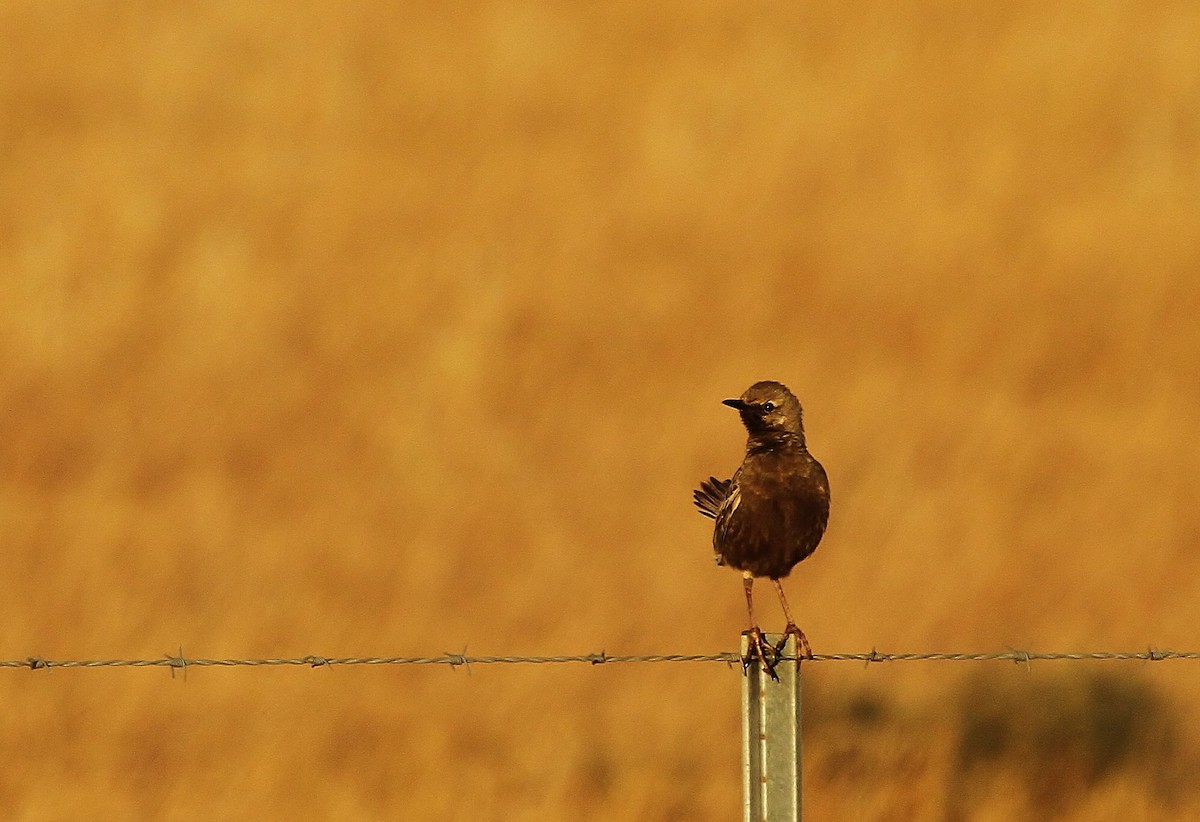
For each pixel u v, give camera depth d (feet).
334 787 36.11
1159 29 113.50
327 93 106.63
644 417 63.46
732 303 74.84
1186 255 79.87
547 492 55.98
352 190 90.58
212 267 78.89
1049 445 59.77
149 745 38.09
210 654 43.14
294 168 94.17
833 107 102.94
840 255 80.18
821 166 93.50
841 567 49.08
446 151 99.40
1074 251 79.87
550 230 84.79
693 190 90.02
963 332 71.05
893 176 92.58
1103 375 69.05
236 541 49.80
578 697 40.86
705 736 38.73
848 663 43.37
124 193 87.15
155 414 62.44
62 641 43.19
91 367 68.08
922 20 116.98
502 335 72.33
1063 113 101.45
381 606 46.65
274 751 37.22
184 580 47.73
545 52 113.19
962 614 47.03
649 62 114.32
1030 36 113.80
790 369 69.15
